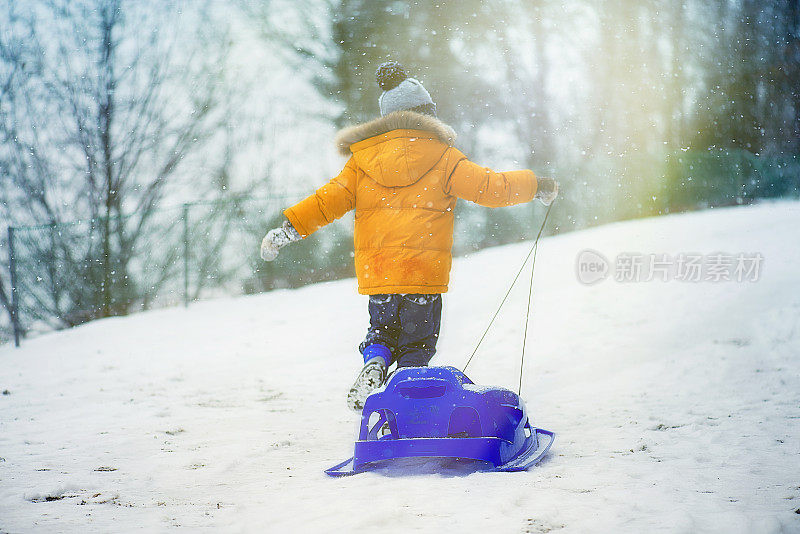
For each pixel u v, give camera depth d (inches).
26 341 546.6
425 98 185.8
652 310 385.7
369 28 959.0
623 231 741.3
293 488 141.9
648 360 293.3
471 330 394.6
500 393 153.4
